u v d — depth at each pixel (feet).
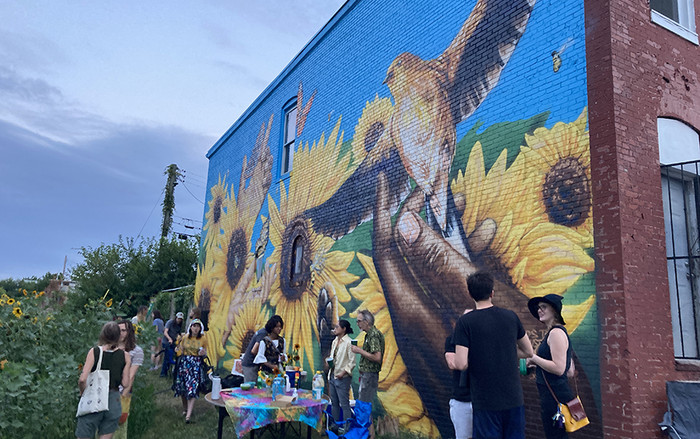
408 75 29.27
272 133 47.29
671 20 21.58
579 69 19.60
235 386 26.55
